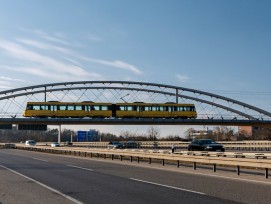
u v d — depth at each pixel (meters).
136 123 79.94
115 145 68.81
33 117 78.44
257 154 22.39
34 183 16.14
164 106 77.56
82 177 18.59
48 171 22.38
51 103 74.75
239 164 19.25
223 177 18.30
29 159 37.00
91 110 75.50
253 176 18.89
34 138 172.25
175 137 130.12
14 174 20.42
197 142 41.25
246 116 94.31
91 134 106.12
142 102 77.75
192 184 15.41
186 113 78.06
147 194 12.69
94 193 13.02
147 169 23.66
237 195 12.34
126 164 28.94
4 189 14.27
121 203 10.98
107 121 76.56
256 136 138.75
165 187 14.48
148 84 99.62
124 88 98.44
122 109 76.44
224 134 140.25
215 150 39.25
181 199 11.59
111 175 19.61
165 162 31.62
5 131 183.50
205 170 22.84
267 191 13.26
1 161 33.25
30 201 11.50
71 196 12.39
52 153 55.69
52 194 12.90
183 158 24.42
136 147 73.38
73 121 76.19
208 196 12.16
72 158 39.44
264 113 99.31
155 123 79.94
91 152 41.38
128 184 15.55
